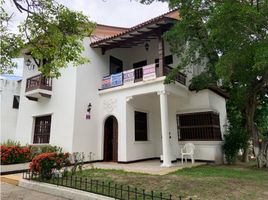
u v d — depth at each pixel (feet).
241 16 20.03
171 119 43.01
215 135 39.40
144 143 42.04
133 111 40.57
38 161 23.22
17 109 58.18
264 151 36.22
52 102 43.27
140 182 21.50
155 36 38.86
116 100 40.68
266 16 20.18
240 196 17.26
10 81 57.88
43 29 19.60
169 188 19.33
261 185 21.33
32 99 45.50
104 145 41.42
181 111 42.22
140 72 39.32
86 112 40.37
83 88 40.55
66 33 20.17
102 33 48.37
